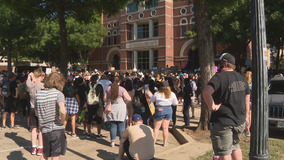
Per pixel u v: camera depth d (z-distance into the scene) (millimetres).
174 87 8328
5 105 7758
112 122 5980
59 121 3721
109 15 10164
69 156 5367
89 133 6883
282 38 21000
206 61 6629
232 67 3336
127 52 35344
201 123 6883
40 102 3611
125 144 4453
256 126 3133
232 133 3193
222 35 20656
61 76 3902
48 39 36375
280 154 4840
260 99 3117
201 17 6633
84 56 41094
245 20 19203
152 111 6832
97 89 6676
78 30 35188
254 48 3193
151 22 32062
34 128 5445
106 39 40344
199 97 13609
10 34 20797
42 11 10297
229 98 3094
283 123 6516
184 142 6223
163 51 30719
